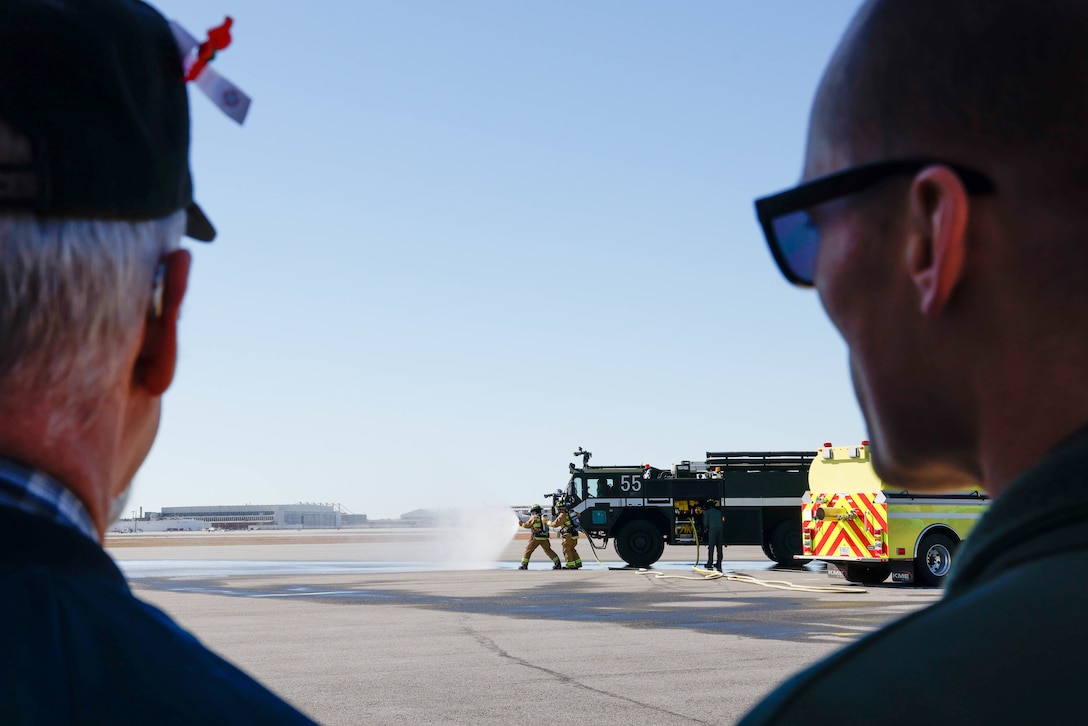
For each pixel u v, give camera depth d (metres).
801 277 0.89
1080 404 0.72
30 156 0.80
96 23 0.83
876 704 0.62
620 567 26.34
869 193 0.82
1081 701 0.57
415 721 6.38
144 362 0.96
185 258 0.96
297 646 9.86
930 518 17.56
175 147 0.91
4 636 0.73
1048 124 0.74
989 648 0.61
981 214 0.76
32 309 0.82
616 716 6.52
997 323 0.76
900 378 0.82
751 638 10.39
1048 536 0.67
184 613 13.42
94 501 0.89
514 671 8.29
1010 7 0.77
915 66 0.79
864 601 14.75
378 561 35.19
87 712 0.73
